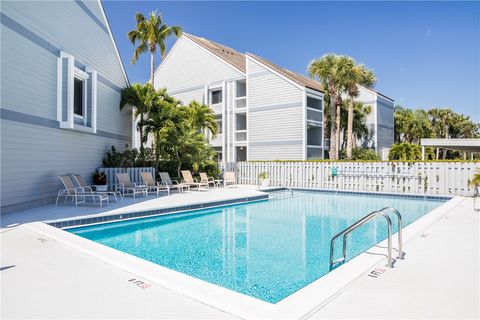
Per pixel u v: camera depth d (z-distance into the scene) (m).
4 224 7.54
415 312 3.21
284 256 6.50
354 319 3.06
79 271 4.45
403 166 16.06
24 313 3.22
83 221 8.51
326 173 18.39
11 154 9.05
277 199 15.29
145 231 8.70
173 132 17.19
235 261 6.18
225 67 26.75
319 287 3.84
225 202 12.69
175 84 30.05
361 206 13.19
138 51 23.77
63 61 11.40
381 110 35.81
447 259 4.97
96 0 14.44
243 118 27.84
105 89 15.30
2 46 8.65
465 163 14.43
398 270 4.47
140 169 15.17
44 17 10.52
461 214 9.22
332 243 5.14
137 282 4.05
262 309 3.28
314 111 24.47
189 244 7.40
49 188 10.83
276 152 23.98
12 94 9.05
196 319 3.09
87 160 13.46
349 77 23.88
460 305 3.37
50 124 10.83
